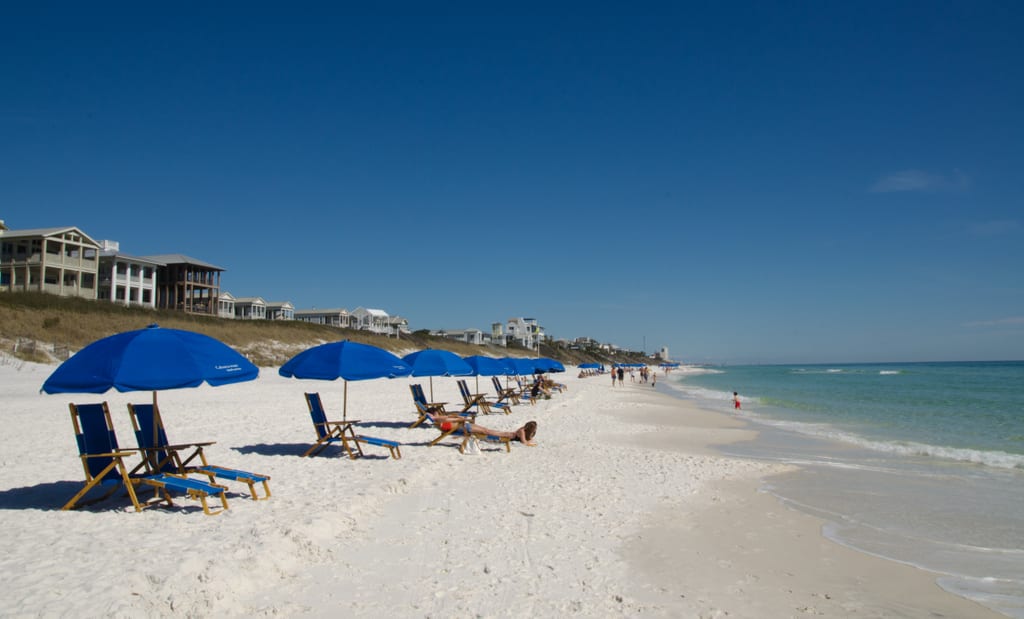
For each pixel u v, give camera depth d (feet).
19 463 30.58
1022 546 21.47
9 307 102.32
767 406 90.33
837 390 135.33
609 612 15.06
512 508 24.71
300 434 42.65
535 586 16.55
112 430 23.40
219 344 24.11
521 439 42.16
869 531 23.11
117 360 20.89
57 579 15.28
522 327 421.18
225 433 42.70
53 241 136.26
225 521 20.95
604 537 21.20
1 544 18.12
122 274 154.71
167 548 17.83
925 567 19.17
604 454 39.34
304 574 17.04
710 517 24.50
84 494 22.39
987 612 15.79
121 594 14.40
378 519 22.81
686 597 16.21
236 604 14.78
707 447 45.85
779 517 24.84
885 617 15.39
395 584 16.44
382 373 32.91
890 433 56.13
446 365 44.86
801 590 17.03
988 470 36.22
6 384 72.43
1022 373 258.16
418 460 34.42
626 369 323.16
